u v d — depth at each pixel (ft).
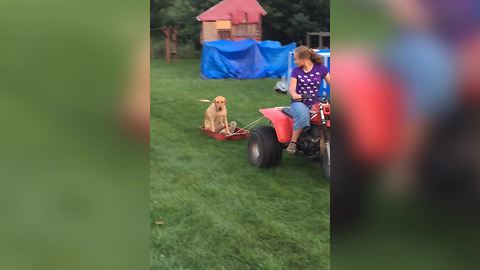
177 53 62.54
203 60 41.91
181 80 39.68
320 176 14.46
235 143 18.57
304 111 14.24
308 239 10.23
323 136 13.94
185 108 25.84
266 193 13.03
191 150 17.43
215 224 10.93
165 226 10.73
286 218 11.34
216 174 14.67
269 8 59.52
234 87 35.24
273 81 39.45
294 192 13.10
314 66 14.66
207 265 9.14
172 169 15.07
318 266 9.12
